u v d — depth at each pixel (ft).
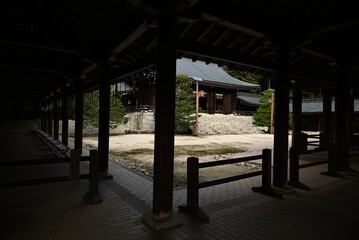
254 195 16.07
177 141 54.95
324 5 14.38
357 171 23.50
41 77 34.96
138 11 13.24
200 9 12.14
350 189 17.67
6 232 10.28
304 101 106.73
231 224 11.59
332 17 14.17
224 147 44.75
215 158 32.53
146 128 78.38
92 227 10.92
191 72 106.22
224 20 13.38
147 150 38.32
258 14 14.80
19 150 33.42
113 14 14.70
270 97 94.43
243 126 95.61
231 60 16.74
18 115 91.56
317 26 14.83
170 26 11.23
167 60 11.23
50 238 9.86
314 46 18.38
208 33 16.51
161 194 11.21
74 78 27.73
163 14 11.15
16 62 23.94
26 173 20.59
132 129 79.41
